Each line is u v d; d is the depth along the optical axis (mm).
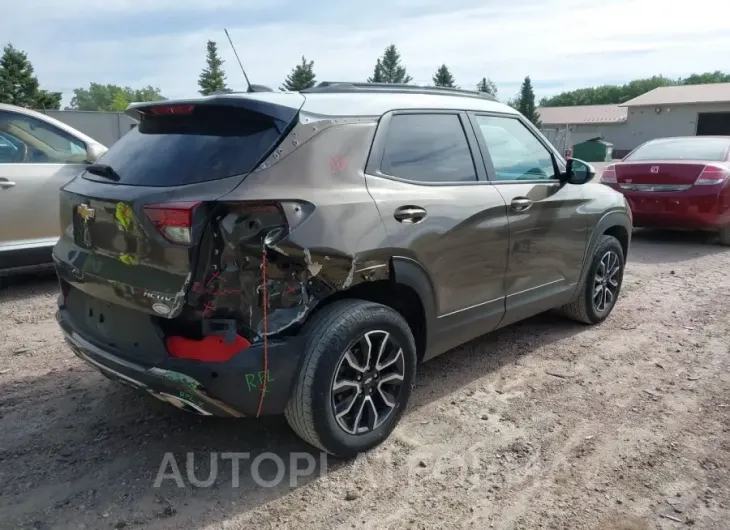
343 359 3010
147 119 3391
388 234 3160
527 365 4504
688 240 9750
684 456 3311
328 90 3422
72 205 3260
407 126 3529
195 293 2697
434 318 3564
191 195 2695
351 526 2727
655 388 4152
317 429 2980
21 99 44344
